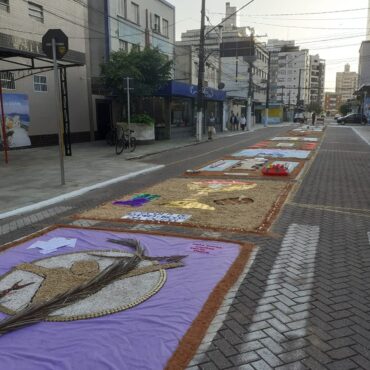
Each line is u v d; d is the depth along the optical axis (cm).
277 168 1280
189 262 545
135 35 2980
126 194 1031
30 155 1798
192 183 1154
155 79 2375
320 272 523
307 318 409
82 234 679
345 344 366
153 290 462
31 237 668
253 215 784
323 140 2730
